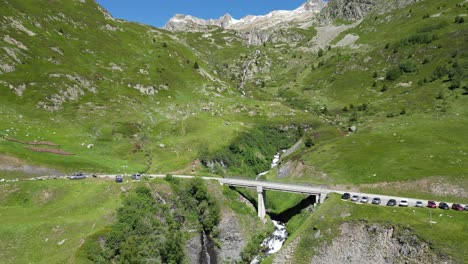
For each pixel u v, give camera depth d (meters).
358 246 73.19
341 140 133.00
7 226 68.69
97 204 80.25
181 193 92.81
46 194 83.25
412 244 67.19
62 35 196.62
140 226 75.50
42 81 152.75
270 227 97.56
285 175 122.44
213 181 101.25
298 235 80.12
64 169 100.25
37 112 137.00
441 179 90.00
